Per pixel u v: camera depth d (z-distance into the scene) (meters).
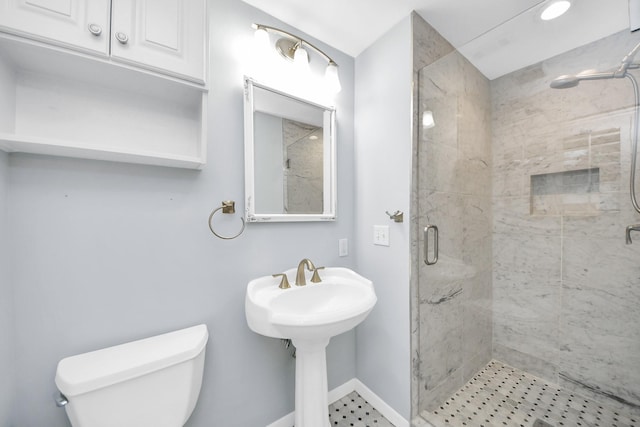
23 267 0.75
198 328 1.01
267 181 1.22
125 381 0.75
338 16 1.27
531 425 1.27
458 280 1.52
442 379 1.43
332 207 1.46
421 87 1.30
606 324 1.33
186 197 1.02
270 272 1.25
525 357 1.62
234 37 1.13
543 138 1.48
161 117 0.96
